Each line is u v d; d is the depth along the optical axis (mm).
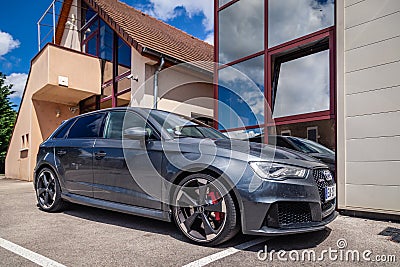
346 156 4227
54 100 10539
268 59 6078
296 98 5605
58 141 4352
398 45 3871
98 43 10414
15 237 3072
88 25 11180
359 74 4188
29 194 6270
